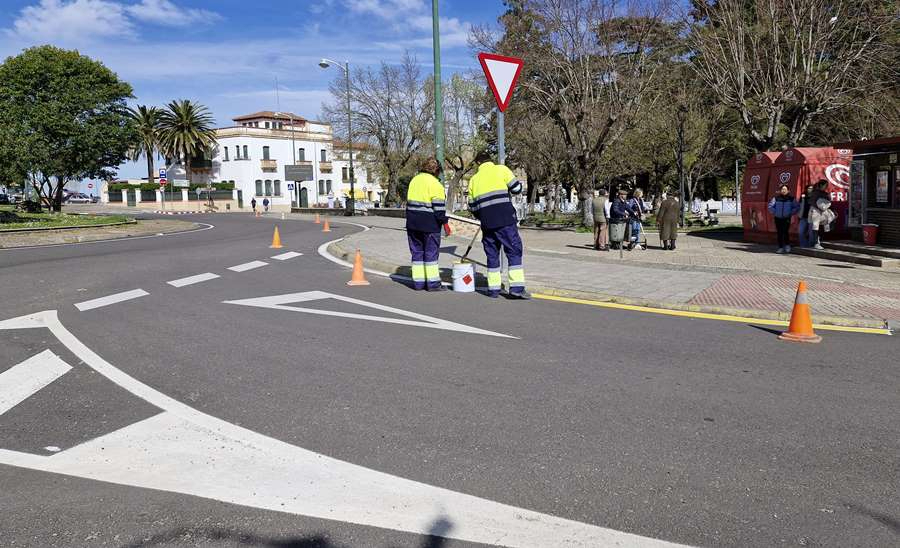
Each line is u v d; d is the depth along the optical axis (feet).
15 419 14.84
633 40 79.82
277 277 38.68
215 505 10.68
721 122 117.50
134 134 132.57
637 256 49.29
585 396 16.05
